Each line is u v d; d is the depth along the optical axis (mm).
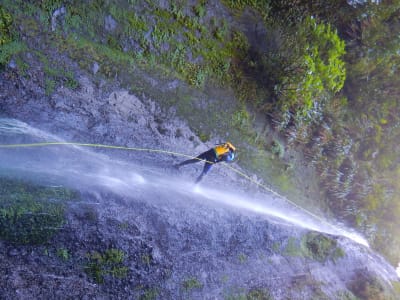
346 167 14820
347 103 15430
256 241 10641
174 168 10305
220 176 11359
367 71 14922
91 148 9047
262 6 13539
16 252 6633
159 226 8641
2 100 8188
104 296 7398
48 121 8641
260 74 12867
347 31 14836
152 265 8172
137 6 10547
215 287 9055
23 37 8664
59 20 9258
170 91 10898
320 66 12953
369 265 12953
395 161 16250
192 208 9609
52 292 6812
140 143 9930
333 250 12422
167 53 11000
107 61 9867
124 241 7863
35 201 7137
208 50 11898
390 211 15734
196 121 11297
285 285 10344
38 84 8727
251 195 11930
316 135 14219
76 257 7230
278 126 13078
